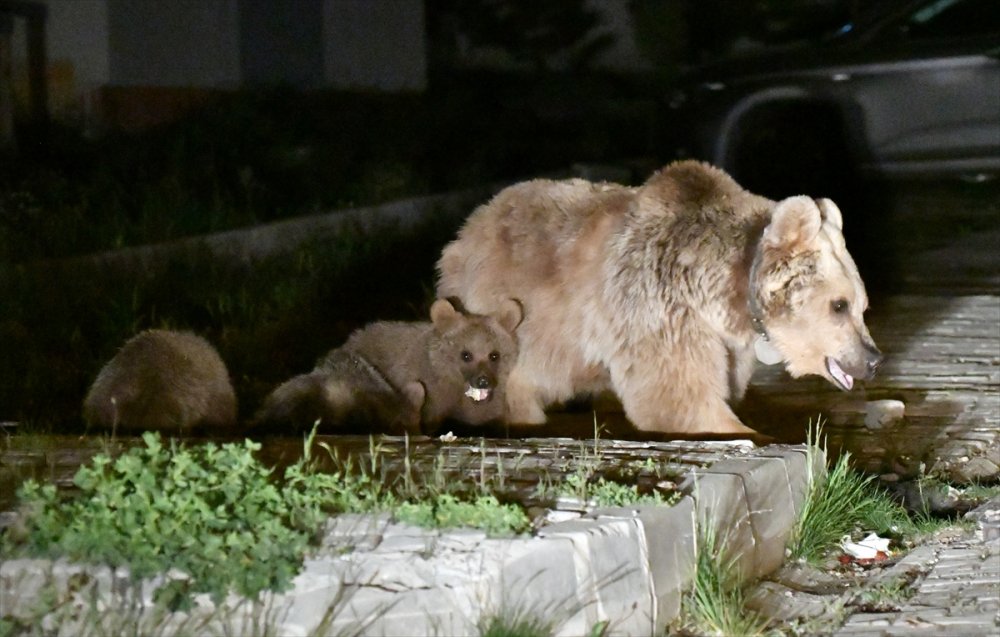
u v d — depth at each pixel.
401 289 15.19
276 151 20.05
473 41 28.50
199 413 8.91
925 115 18.86
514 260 9.45
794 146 19.56
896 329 13.67
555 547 5.50
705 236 8.56
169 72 21.94
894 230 18.92
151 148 19.42
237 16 22.81
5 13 19.23
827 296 8.19
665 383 8.62
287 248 15.95
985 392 11.26
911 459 9.43
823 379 11.97
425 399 9.58
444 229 17.69
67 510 5.69
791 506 7.24
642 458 7.27
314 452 7.59
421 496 6.25
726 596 6.31
